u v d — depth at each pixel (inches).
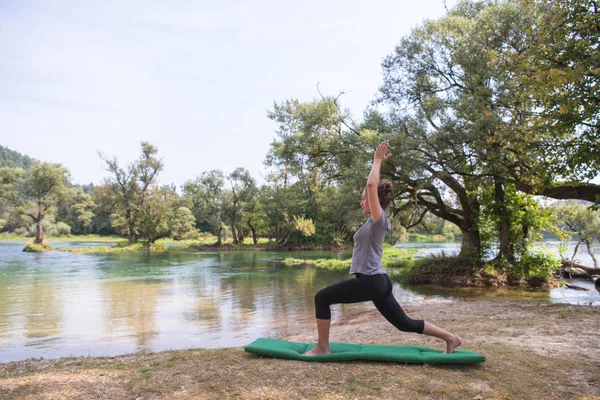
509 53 625.6
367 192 165.6
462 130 650.2
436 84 793.6
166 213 2218.3
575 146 490.9
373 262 165.9
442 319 367.6
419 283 772.6
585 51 418.9
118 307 537.3
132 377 159.2
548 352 205.5
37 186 2119.8
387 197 173.9
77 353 318.7
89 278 872.3
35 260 1392.7
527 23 654.5
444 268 786.8
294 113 951.0
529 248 758.5
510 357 189.5
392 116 770.2
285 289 706.2
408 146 687.1
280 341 199.8
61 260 1395.2
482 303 489.1
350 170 745.0
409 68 803.4
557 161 500.1
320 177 965.2
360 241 168.2
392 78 825.5
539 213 746.2
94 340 363.9
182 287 732.7
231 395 138.5
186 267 1142.3
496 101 636.7
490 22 687.1
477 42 682.8
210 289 706.8
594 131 456.4
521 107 590.2
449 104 722.8
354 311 498.6
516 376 161.9
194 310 514.3
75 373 168.2
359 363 171.9
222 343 348.8
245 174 2361.0
